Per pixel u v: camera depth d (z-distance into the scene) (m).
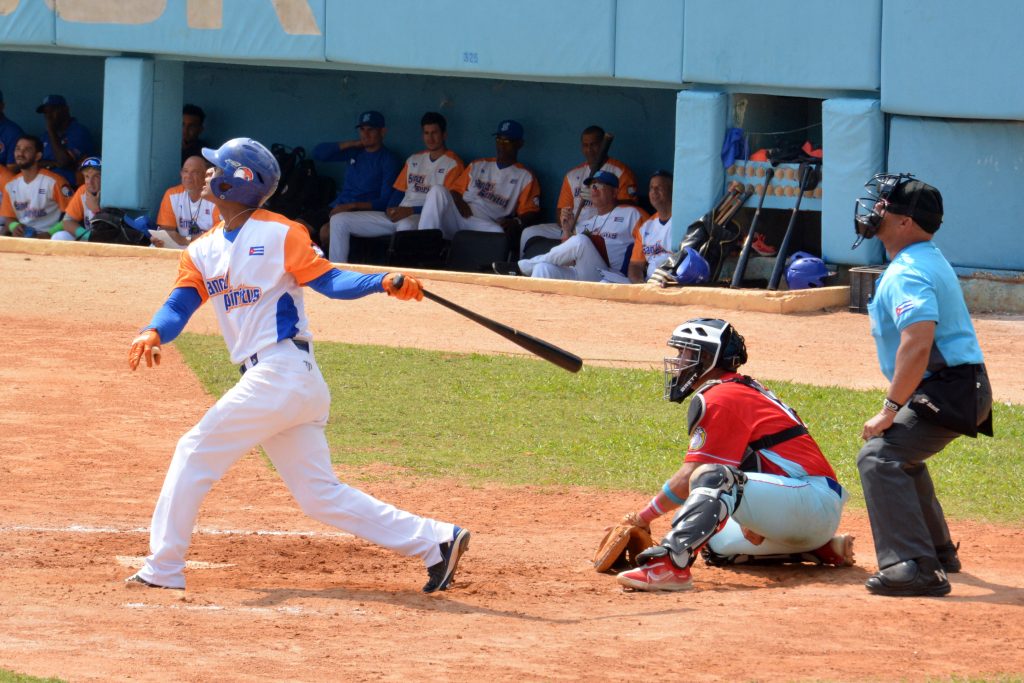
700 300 44.88
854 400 31.97
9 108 67.25
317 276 16.83
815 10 44.91
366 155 58.34
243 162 16.83
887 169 44.97
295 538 20.80
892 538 17.80
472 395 32.31
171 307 17.27
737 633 15.58
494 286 48.19
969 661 14.48
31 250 52.88
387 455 26.98
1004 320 42.84
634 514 19.14
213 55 54.56
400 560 19.86
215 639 14.73
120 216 54.75
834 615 16.53
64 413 29.61
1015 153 43.28
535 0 49.28
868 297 43.62
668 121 56.38
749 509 18.39
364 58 52.50
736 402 18.48
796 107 51.22
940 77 43.16
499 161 56.31
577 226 52.38
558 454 27.47
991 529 22.47
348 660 14.02
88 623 15.19
